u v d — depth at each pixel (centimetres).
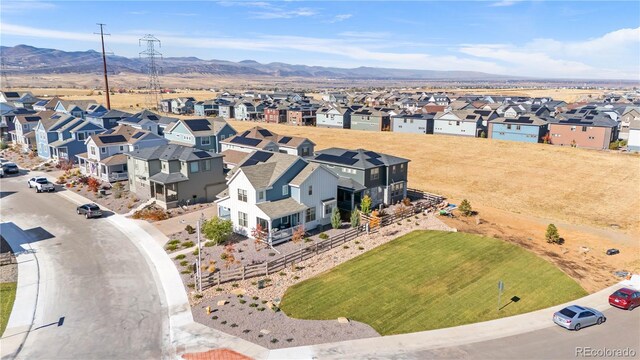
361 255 3816
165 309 2872
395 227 4525
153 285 3203
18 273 3375
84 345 2475
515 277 3478
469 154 8862
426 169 7700
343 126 13050
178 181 5084
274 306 2906
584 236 4559
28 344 2475
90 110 9794
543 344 2569
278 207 4112
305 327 2688
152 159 5278
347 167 5128
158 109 17412
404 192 5588
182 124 7575
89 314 2802
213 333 2605
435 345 2533
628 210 5541
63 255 3731
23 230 4331
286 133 11919
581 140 9538
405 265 3638
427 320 2811
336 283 3291
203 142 7525
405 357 2409
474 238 4278
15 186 6056
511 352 2478
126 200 5388
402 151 9306
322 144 10269
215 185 5525
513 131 10244
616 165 7731
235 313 2833
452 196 6059
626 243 4375
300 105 15700
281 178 4262
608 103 15912
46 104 11112
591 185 6625
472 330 2706
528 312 2953
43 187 5725
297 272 3459
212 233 3931
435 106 16275
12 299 2970
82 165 7038
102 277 3325
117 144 6469
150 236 4209
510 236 4403
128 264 3562
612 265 3822
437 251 3941
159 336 2572
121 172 6272
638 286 3381
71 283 3219
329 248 3928
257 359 2364
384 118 12450
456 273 3512
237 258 3678
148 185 5375
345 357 2395
